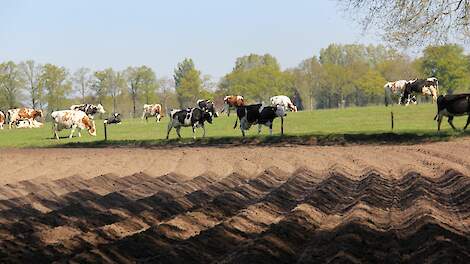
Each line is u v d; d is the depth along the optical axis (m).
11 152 32.97
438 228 10.34
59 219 13.59
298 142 31.48
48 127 62.59
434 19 24.50
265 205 13.87
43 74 97.88
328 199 14.51
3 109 96.00
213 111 57.69
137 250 10.21
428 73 85.88
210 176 19.86
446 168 18.75
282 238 10.47
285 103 59.72
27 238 11.63
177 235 11.38
